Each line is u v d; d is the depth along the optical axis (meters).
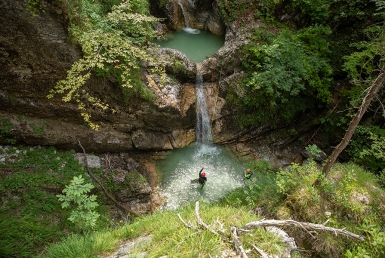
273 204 6.75
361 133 8.84
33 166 6.65
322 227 4.12
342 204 6.00
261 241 3.94
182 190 8.05
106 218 6.51
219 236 3.91
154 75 7.99
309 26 10.02
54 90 6.64
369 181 6.78
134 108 7.67
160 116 8.15
